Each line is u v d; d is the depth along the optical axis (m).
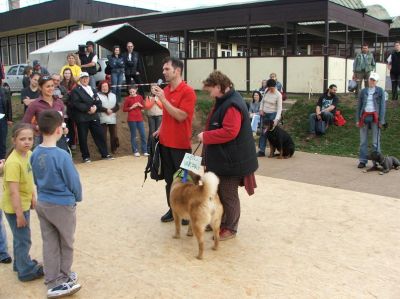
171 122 5.16
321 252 4.62
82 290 3.84
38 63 13.08
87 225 5.49
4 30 26.66
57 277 3.69
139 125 10.06
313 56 15.05
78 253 4.64
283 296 3.72
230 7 16.28
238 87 16.83
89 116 9.22
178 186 4.73
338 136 11.53
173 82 5.05
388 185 7.35
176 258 4.49
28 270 3.98
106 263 4.39
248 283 3.95
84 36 13.95
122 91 13.83
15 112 12.59
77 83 9.42
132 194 6.85
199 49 21.06
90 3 22.83
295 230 5.27
